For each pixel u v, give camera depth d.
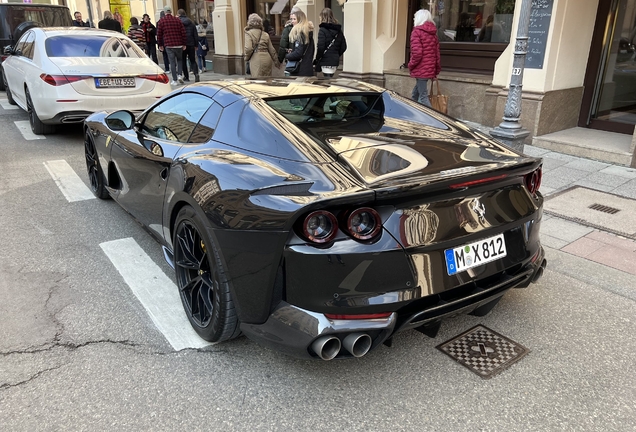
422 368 2.62
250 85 3.18
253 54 9.38
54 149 7.03
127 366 2.60
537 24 6.73
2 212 4.73
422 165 2.36
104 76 6.73
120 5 27.86
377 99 3.28
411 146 2.62
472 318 3.09
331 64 8.63
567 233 4.37
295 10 8.37
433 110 3.33
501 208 2.50
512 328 2.99
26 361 2.62
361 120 3.02
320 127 2.81
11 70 8.45
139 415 2.27
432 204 2.24
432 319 2.32
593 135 7.00
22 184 5.54
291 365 2.63
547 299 3.33
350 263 2.10
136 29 15.02
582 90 7.36
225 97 3.03
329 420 2.26
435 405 2.36
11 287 3.36
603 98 7.26
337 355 2.24
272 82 3.30
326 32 8.42
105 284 3.42
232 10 14.21
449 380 2.53
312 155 2.43
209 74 14.97
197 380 2.51
